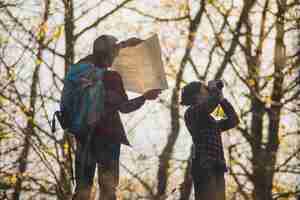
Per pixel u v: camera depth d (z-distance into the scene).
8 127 16.59
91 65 6.76
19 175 16.91
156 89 6.76
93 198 6.94
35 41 18.69
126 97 6.82
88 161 6.76
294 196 18.69
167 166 17.58
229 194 18.70
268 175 18.84
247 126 19.33
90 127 6.64
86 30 19.36
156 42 6.80
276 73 20.16
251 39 20.88
